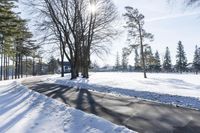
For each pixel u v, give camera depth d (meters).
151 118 8.81
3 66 63.03
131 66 128.88
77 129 7.43
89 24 37.50
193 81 35.41
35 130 7.47
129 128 7.46
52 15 34.41
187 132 6.99
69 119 8.63
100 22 37.78
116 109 10.70
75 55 35.94
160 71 101.50
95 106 11.56
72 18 35.41
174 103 12.26
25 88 20.41
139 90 18.48
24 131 7.40
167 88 22.27
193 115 9.23
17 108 11.30
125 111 10.20
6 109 11.14
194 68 98.31
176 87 23.91
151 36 47.69
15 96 15.96
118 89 19.45
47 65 110.25
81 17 36.12
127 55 48.72
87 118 8.48
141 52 47.94
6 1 31.84
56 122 8.34
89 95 16.27
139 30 47.78
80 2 35.66
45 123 8.26
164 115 9.31
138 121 8.36
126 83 28.56
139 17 47.44
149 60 49.16
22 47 57.16
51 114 9.62
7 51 37.94
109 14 37.88
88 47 38.31
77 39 35.94
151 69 102.44
